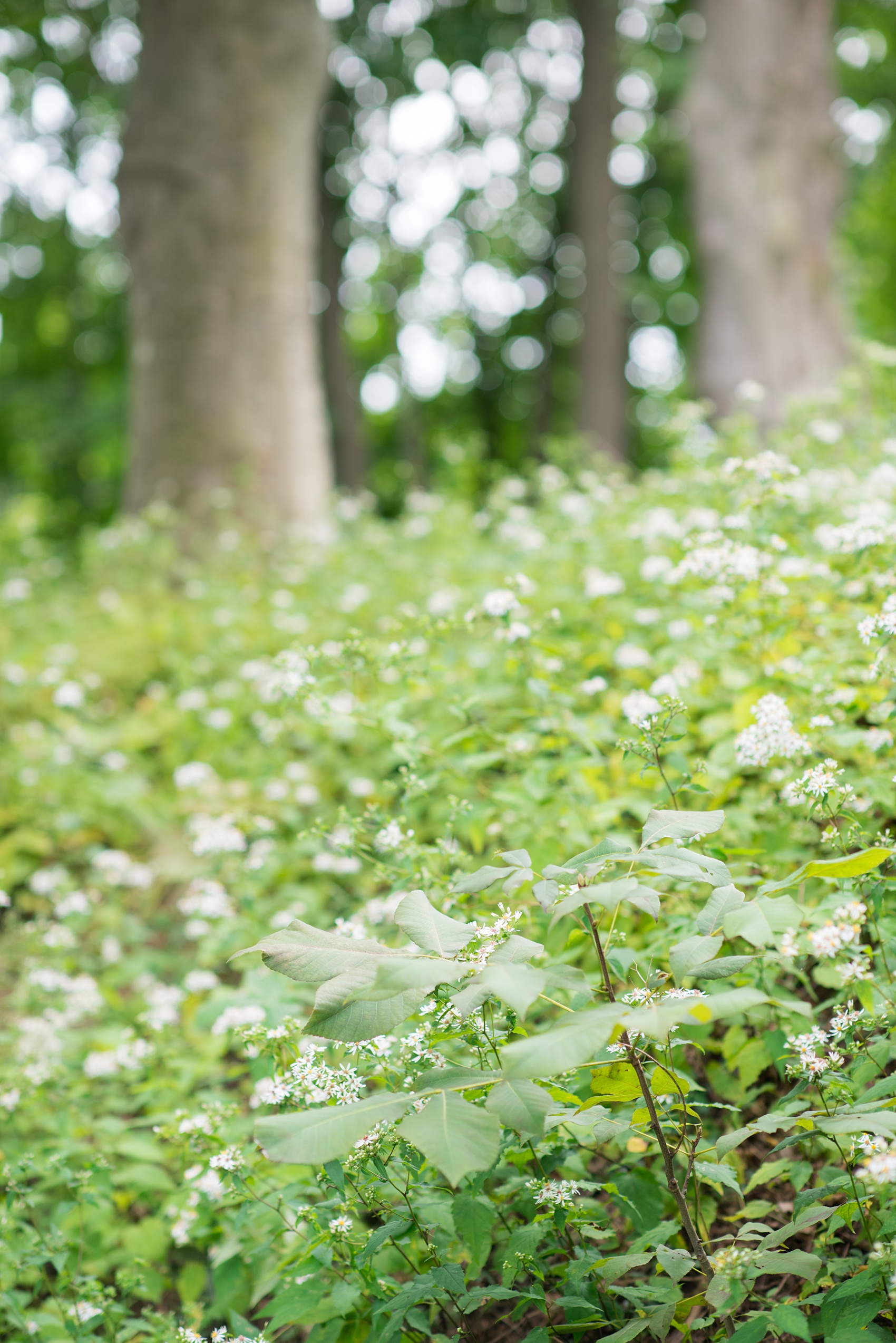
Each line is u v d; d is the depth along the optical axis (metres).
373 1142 2.07
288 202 10.12
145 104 9.85
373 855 3.89
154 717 6.03
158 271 9.80
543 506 6.35
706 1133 2.65
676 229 19.80
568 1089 2.29
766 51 11.04
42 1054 3.38
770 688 3.25
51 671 6.00
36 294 19.55
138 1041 3.22
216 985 3.64
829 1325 1.88
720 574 3.34
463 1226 2.02
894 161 18.98
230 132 9.75
